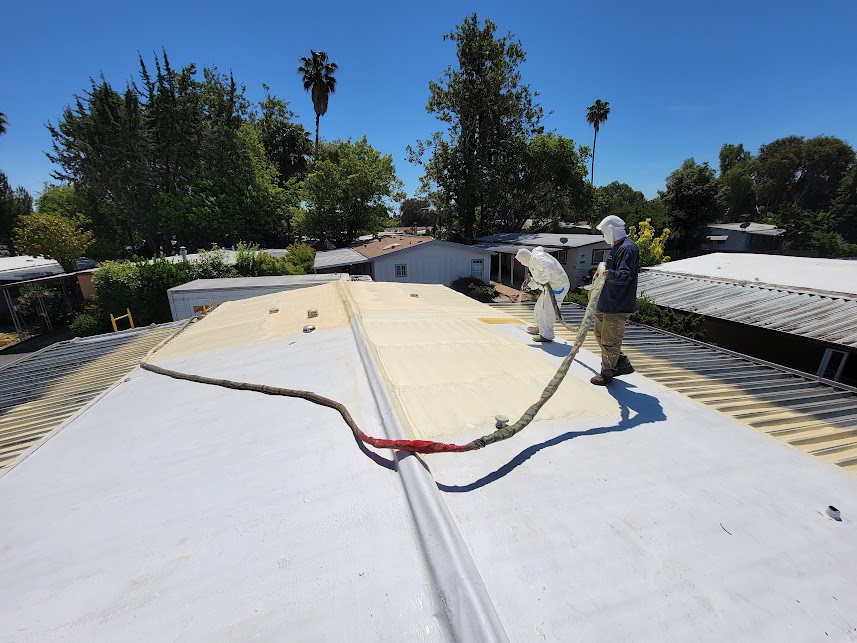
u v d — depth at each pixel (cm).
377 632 131
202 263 2062
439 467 219
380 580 151
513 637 130
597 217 4338
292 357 415
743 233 4025
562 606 142
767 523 190
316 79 3962
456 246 2348
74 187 3170
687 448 254
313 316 568
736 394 433
